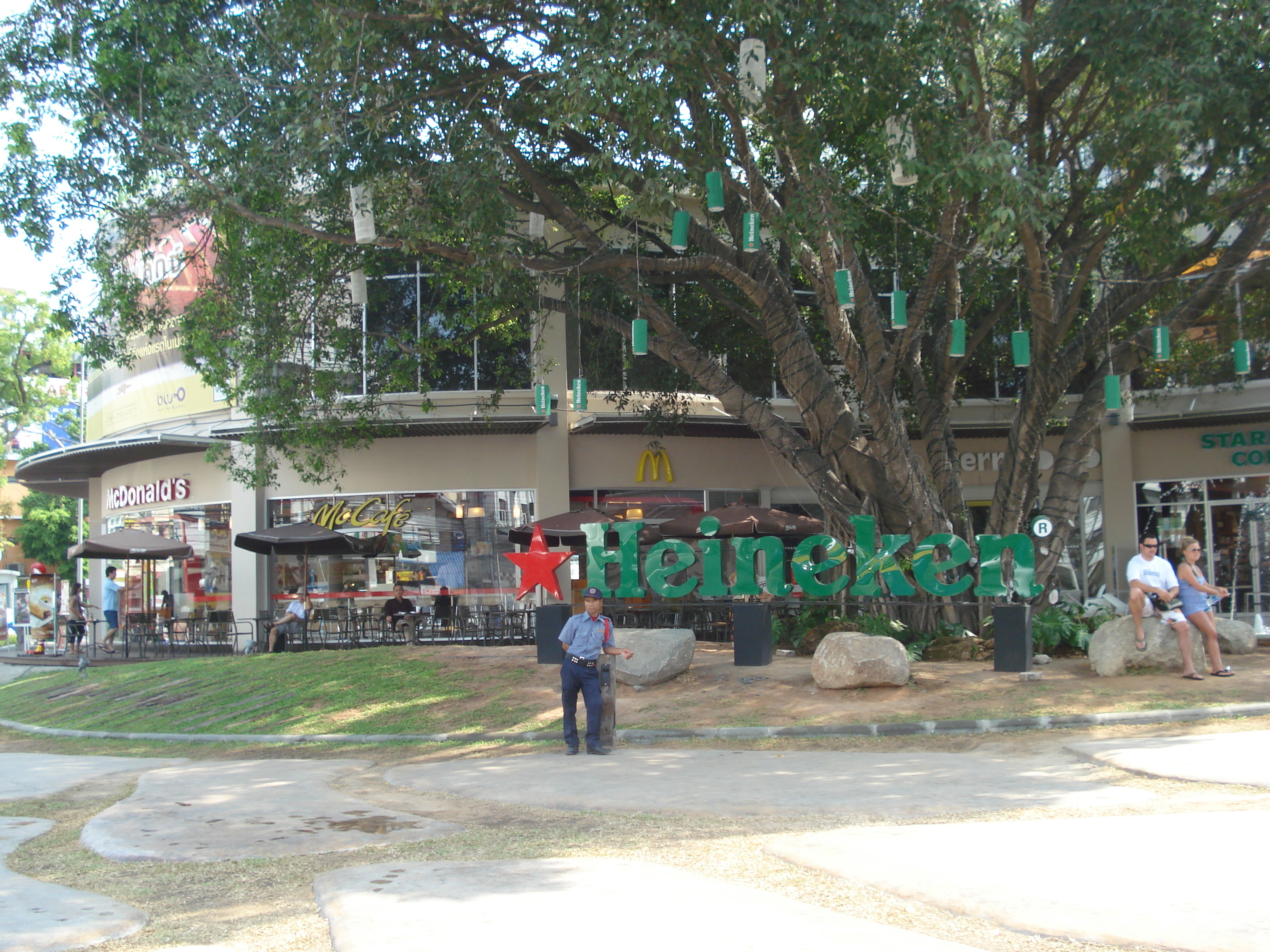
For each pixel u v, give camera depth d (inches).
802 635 599.8
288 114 489.1
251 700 571.8
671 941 158.4
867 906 179.6
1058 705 426.0
